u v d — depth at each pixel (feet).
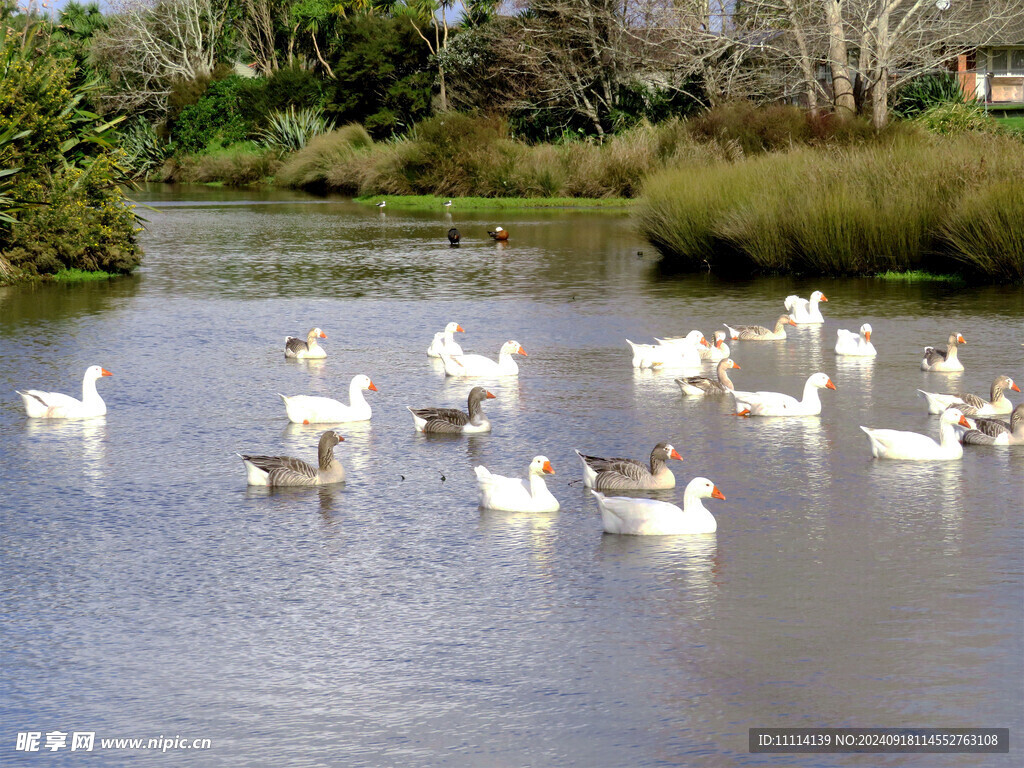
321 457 42.06
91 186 107.14
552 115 226.38
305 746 23.18
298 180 243.19
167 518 38.06
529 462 44.88
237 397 56.85
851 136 144.66
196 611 30.07
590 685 25.55
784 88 193.67
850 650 27.09
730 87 191.01
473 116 228.84
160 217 174.40
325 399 51.85
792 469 43.24
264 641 28.12
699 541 35.24
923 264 103.50
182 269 112.06
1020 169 101.76
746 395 52.29
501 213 177.68
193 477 43.01
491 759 22.59
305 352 67.15
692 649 27.27
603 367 64.59
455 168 203.72
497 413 53.26
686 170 124.16
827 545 34.60
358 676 26.20
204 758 22.80
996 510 37.78
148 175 284.20
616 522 35.99
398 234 147.13
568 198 193.36
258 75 337.93
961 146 113.09
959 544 34.47
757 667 26.27
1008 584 31.17
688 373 62.90
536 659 26.89
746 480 41.86
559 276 106.42
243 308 87.04
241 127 277.64
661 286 99.30
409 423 51.67
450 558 33.88
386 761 22.59
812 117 163.12
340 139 243.19
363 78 263.70
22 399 55.67
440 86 262.26
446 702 24.90
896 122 156.76
